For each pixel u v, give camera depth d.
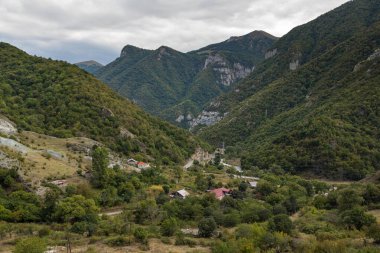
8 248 63.19
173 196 105.31
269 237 63.19
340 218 79.38
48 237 70.00
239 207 96.25
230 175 149.38
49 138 123.38
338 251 54.53
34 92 151.25
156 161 142.38
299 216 90.31
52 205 81.56
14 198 84.12
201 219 83.00
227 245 60.81
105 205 94.06
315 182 137.00
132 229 75.38
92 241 69.12
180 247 67.06
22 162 95.81
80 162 111.31
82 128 136.62
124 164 124.38
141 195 101.25
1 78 155.75
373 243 60.34
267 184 116.12
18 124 125.38
